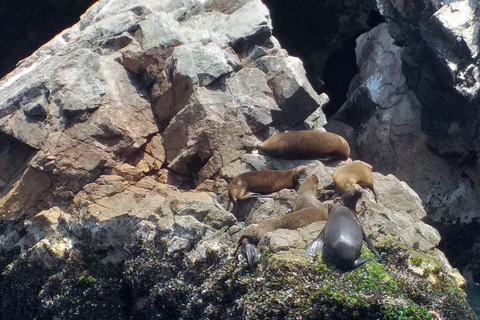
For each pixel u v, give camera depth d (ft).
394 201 50.44
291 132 54.49
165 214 49.21
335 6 82.69
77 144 53.16
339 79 85.05
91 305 50.49
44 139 53.26
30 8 83.41
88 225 50.19
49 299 50.83
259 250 44.27
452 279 44.98
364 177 50.31
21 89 54.08
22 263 51.49
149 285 48.62
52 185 52.90
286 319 41.50
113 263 50.39
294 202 49.52
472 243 66.49
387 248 44.45
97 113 53.93
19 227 53.11
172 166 54.54
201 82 55.31
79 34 59.31
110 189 51.62
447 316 42.50
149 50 56.08
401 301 40.29
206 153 54.19
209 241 47.16
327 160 54.24
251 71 56.85
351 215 43.32
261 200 50.42
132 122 55.11
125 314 50.70
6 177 54.08
